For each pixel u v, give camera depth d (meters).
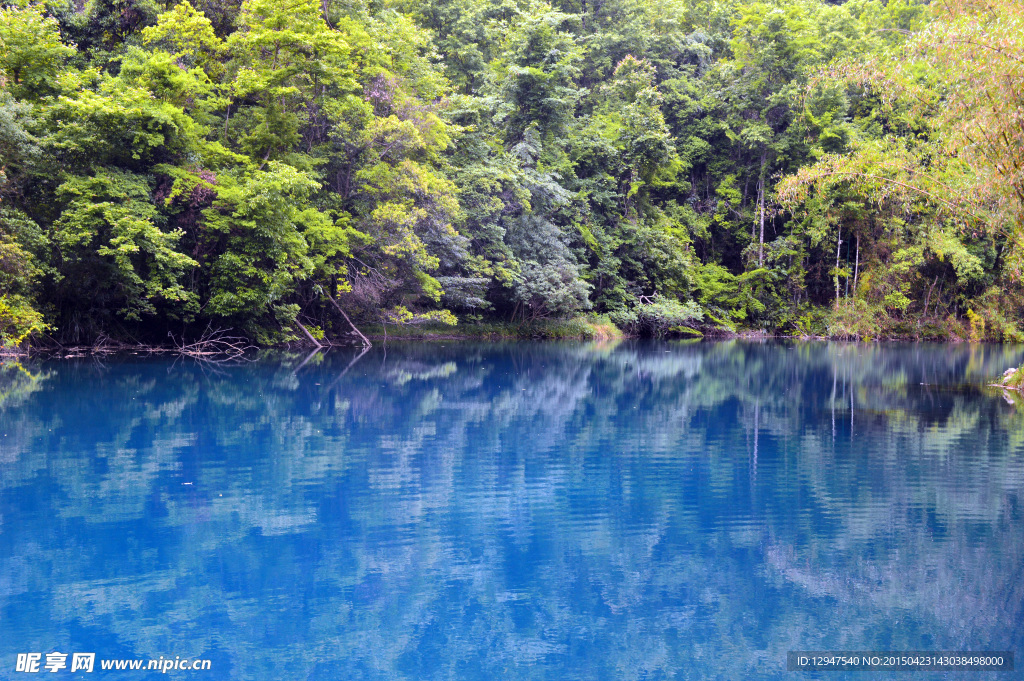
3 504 6.98
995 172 14.41
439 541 6.18
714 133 49.00
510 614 4.84
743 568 5.69
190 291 21.98
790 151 46.06
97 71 22.05
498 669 4.14
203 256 22.69
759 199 47.81
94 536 6.12
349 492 7.66
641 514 7.05
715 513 7.10
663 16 53.78
